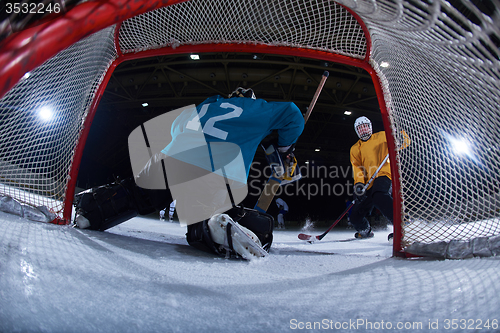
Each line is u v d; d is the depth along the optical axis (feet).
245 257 4.84
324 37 7.34
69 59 6.43
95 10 1.39
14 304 1.79
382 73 6.73
